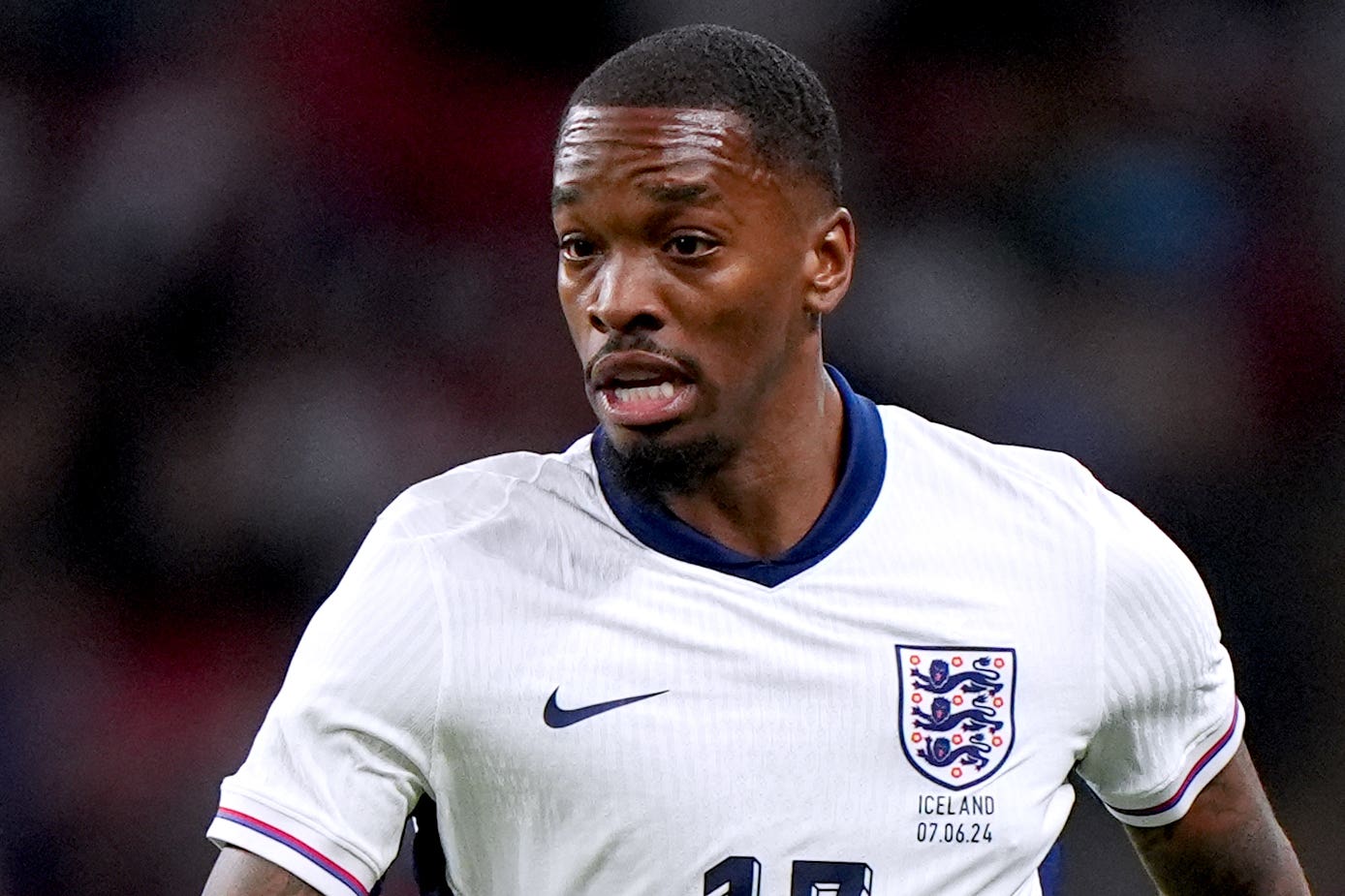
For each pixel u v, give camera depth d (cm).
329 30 2409
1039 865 788
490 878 751
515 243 2386
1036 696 765
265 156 2383
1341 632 2333
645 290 709
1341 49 2459
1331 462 2380
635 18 2447
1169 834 873
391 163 2389
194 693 2194
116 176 2370
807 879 730
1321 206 2448
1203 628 818
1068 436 2394
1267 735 2297
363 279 2364
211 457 2303
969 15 2492
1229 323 2430
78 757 2144
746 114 718
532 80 2431
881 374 2411
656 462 735
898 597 761
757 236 723
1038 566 782
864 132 2492
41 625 2209
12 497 2256
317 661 720
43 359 2311
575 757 721
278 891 706
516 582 741
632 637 737
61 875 2092
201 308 2341
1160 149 2480
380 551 743
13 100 2364
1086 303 2438
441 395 2345
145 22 2388
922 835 741
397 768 721
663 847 722
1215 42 2492
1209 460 2394
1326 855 2205
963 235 2461
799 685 739
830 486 785
